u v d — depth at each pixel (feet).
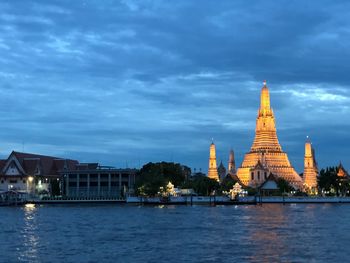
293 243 278.05
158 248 263.29
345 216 483.51
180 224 396.78
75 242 287.89
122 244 279.28
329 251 250.98
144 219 454.40
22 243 283.18
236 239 296.30
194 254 243.81
